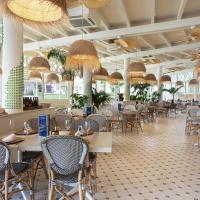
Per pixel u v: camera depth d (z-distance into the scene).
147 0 5.61
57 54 8.67
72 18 5.57
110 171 3.82
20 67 4.42
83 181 2.34
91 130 3.32
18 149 2.46
